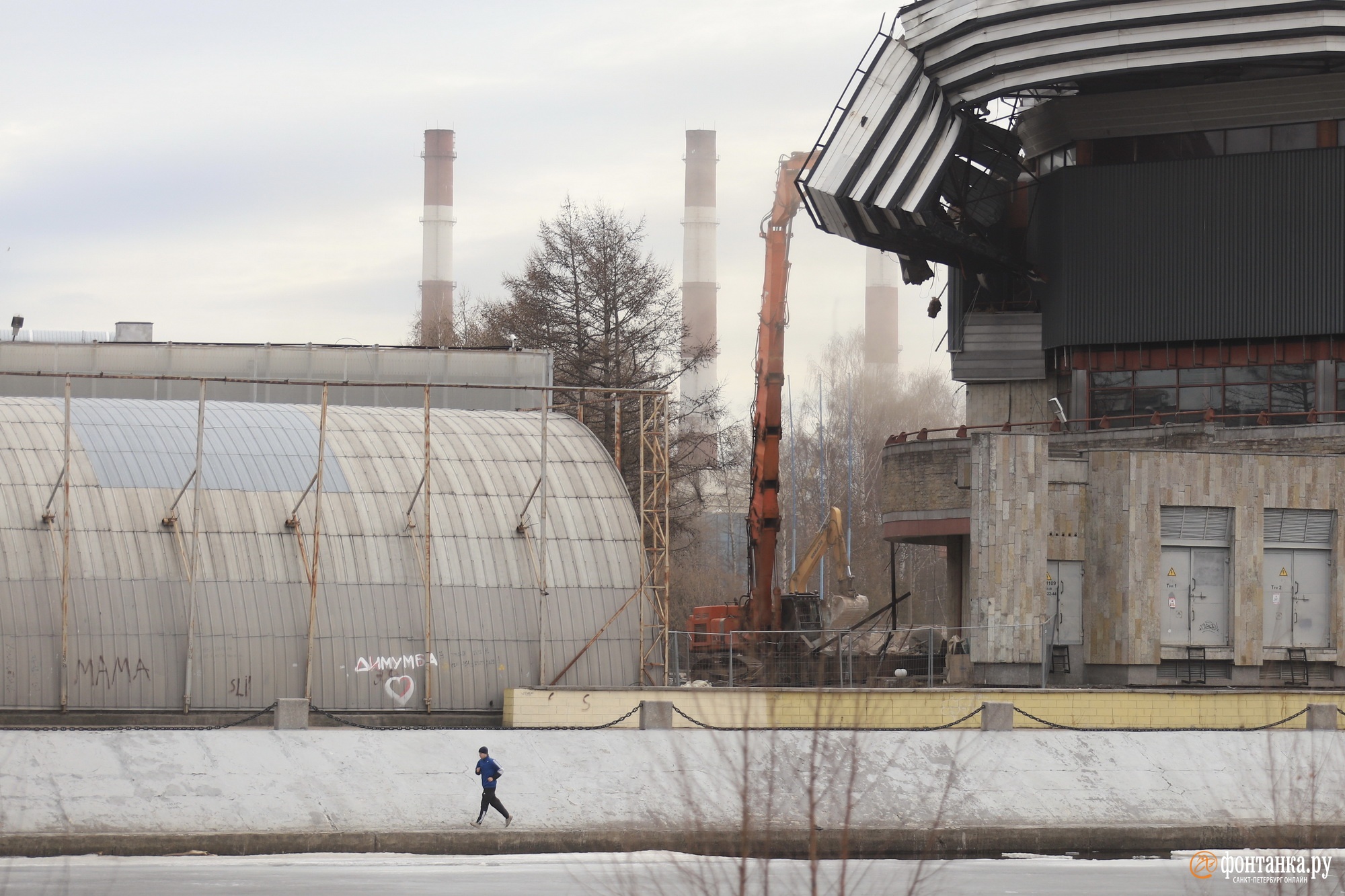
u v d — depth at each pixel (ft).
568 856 102.12
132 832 101.09
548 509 162.09
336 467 158.61
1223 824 117.39
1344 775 123.03
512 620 154.10
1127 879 95.71
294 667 146.10
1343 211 180.65
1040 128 195.93
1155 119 187.01
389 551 153.28
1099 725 140.05
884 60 180.86
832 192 181.37
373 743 116.88
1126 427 188.34
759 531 200.44
